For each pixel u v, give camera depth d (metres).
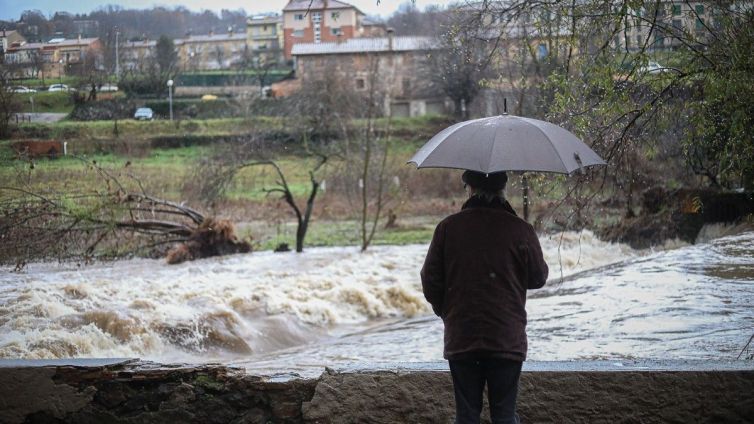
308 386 5.62
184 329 13.70
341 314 17.64
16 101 28.98
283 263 24.95
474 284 4.79
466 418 4.76
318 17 73.06
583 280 16.11
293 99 43.72
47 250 23.45
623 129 9.70
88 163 25.59
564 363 5.67
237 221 36.59
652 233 22.64
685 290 14.01
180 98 57.91
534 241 4.90
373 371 5.52
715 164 11.01
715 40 8.94
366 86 59.19
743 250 17.47
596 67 9.03
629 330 11.66
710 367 5.43
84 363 5.79
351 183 37.72
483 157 4.86
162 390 5.72
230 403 5.69
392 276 21.81
